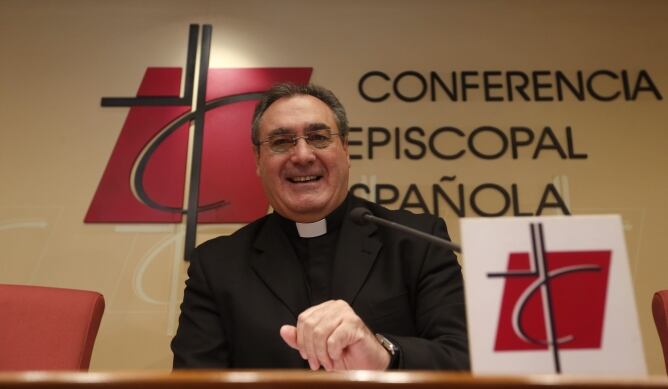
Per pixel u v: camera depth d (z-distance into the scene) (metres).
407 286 1.68
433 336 1.51
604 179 2.71
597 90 2.86
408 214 1.85
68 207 2.69
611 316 0.88
